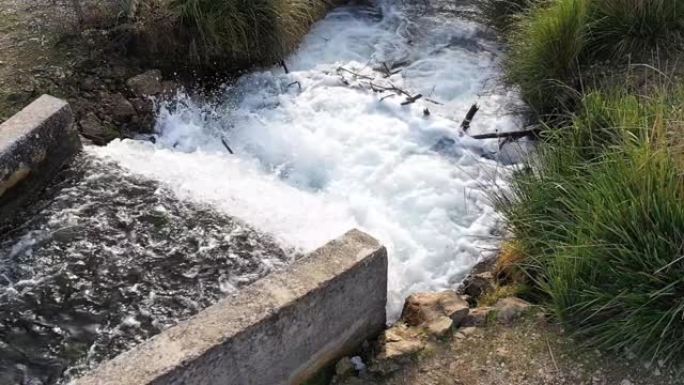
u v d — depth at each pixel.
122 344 3.59
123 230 4.21
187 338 2.84
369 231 4.44
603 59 5.19
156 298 3.82
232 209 4.46
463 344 3.48
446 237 4.43
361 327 3.47
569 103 5.05
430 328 3.54
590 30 5.16
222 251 4.12
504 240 4.19
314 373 3.35
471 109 5.24
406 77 5.77
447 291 3.81
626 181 3.49
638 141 3.70
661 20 5.05
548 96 5.14
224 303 3.00
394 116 5.36
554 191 3.90
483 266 4.21
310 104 5.46
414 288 4.13
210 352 2.80
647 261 3.27
